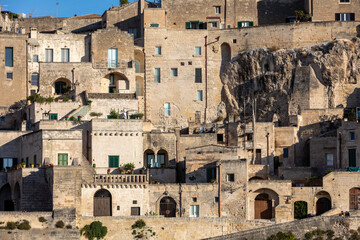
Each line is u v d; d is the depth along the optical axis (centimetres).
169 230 11000
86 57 14975
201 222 11125
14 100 14375
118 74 14700
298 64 14325
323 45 14450
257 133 13212
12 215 10469
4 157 12506
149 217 10956
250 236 10888
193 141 13150
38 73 14562
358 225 10962
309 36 14662
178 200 11538
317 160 13025
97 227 10725
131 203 11344
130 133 12519
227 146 12475
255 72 14650
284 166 13112
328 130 13462
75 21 16275
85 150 12531
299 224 10975
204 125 13488
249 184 11738
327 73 14150
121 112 13775
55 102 13588
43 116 13475
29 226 10462
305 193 11719
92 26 16200
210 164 12094
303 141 13500
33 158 11925
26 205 11144
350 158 12512
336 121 13500
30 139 12088
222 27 15488
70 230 10581
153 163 13025
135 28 15688
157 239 10931
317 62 14212
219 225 11162
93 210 11169
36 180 11231
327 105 14125
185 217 11150
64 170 10788
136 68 15038
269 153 13150
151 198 11462
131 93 14275
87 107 13612
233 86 14775
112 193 11269
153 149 13012
